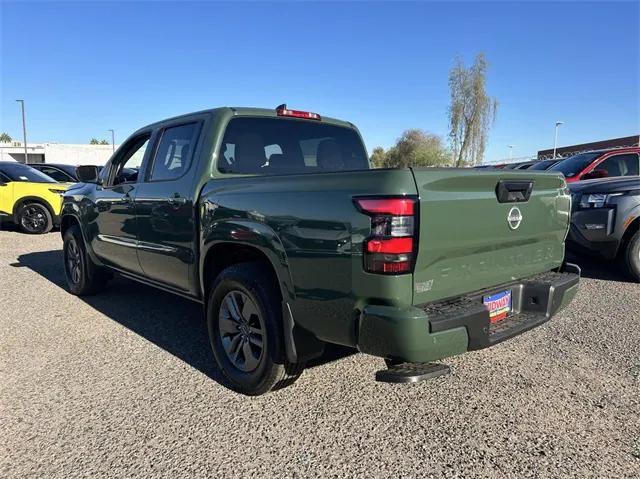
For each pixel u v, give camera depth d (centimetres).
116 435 297
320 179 285
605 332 461
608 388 350
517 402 331
